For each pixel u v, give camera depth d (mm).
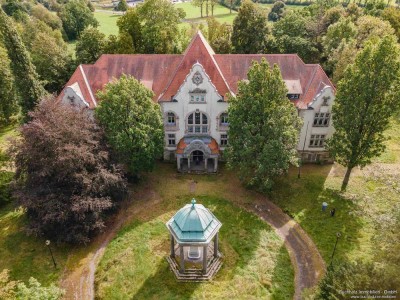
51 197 46312
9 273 44000
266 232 50188
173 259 45500
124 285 42312
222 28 98312
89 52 87438
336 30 85312
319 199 56125
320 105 59281
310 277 43219
